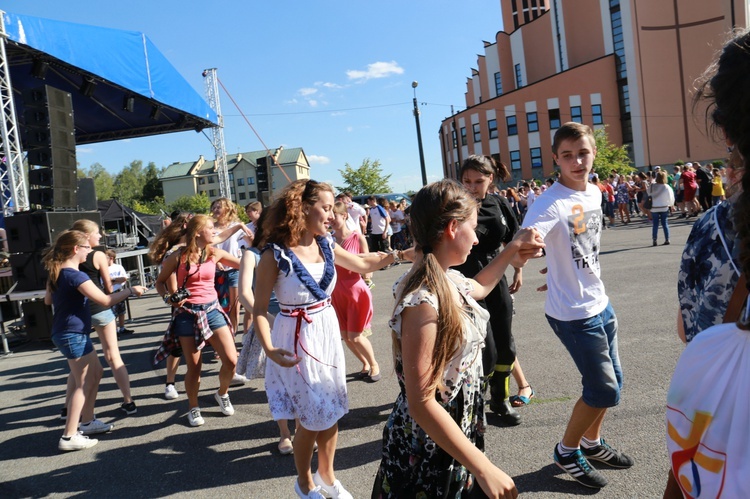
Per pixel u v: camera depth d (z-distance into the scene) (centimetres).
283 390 289
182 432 420
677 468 102
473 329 165
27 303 822
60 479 355
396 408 174
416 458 166
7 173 991
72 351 405
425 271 156
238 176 9631
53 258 403
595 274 267
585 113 3881
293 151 9444
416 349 149
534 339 563
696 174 1631
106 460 379
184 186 9906
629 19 3694
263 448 379
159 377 580
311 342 286
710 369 97
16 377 639
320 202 296
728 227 112
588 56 4056
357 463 340
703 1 3447
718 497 93
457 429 148
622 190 1791
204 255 432
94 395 427
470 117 4438
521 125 4081
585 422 270
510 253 201
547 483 288
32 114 927
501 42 4716
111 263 830
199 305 426
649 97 3656
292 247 297
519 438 343
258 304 281
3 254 991
